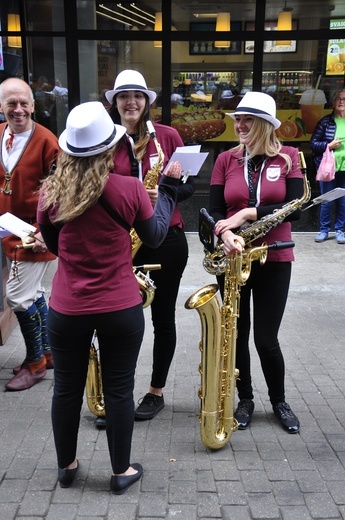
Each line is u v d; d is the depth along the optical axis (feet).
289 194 9.35
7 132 11.50
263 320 9.83
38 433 10.19
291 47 23.32
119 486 8.45
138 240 9.68
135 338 7.88
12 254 11.50
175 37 23.22
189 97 23.98
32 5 22.91
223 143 24.44
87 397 10.12
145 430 10.32
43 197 7.57
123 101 9.62
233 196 9.53
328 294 17.92
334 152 22.18
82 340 7.92
